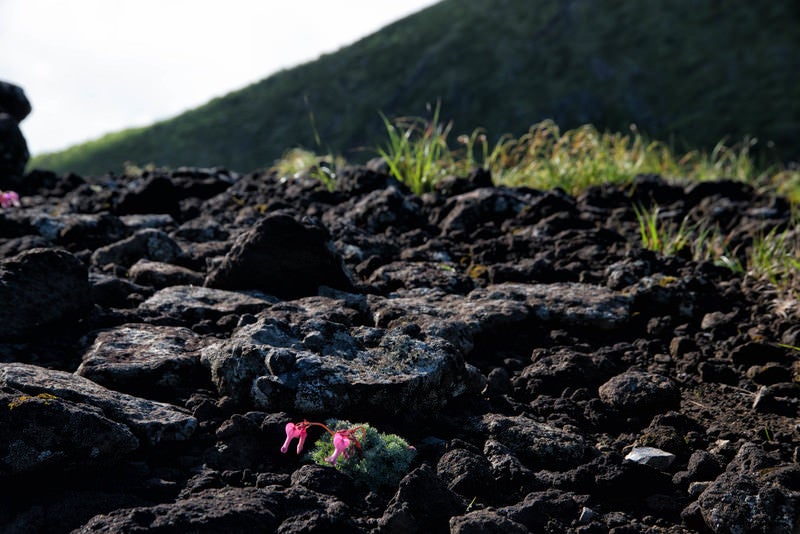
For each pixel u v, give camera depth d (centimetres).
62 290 342
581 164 737
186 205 595
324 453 267
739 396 340
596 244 506
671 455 287
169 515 224
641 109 2536
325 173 682
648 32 2900
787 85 2462
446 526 245
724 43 2739
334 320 344
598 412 318
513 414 315
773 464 269
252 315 346
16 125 678
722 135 2303
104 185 679
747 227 546
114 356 306
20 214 511
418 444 284
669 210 597
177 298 377
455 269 474
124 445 247
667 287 426
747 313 420
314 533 228
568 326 397
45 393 254
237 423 273
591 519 250
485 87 2839
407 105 2892
